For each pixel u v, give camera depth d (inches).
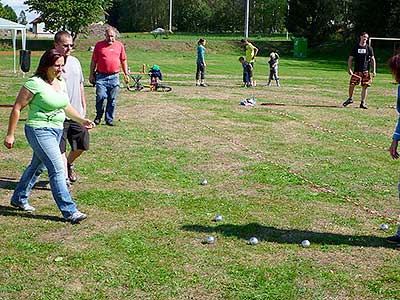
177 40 2075.5
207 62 1398.9
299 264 174.9
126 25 2950.3
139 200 237.8
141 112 492.7
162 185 262.1
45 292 152.8
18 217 212.7
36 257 175.9
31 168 216.4
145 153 327.9
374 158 332.5
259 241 193.5
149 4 2842.0
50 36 2709.2
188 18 2893.7
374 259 180.2
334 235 201.2
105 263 172.2
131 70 1057.5
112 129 402.0
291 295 153.9
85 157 314.8
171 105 545.0
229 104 563.5
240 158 320.5
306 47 1894.7
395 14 1792.6
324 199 245.8
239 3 2869.1
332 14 2063.2
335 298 153.1
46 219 211.3
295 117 487.2
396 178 286.2
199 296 152.7
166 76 935.7
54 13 1898.4
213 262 174.9
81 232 198.5
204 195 247.4
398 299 153.3
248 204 235.6
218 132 402.6
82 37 2140.7
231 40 2111.2
